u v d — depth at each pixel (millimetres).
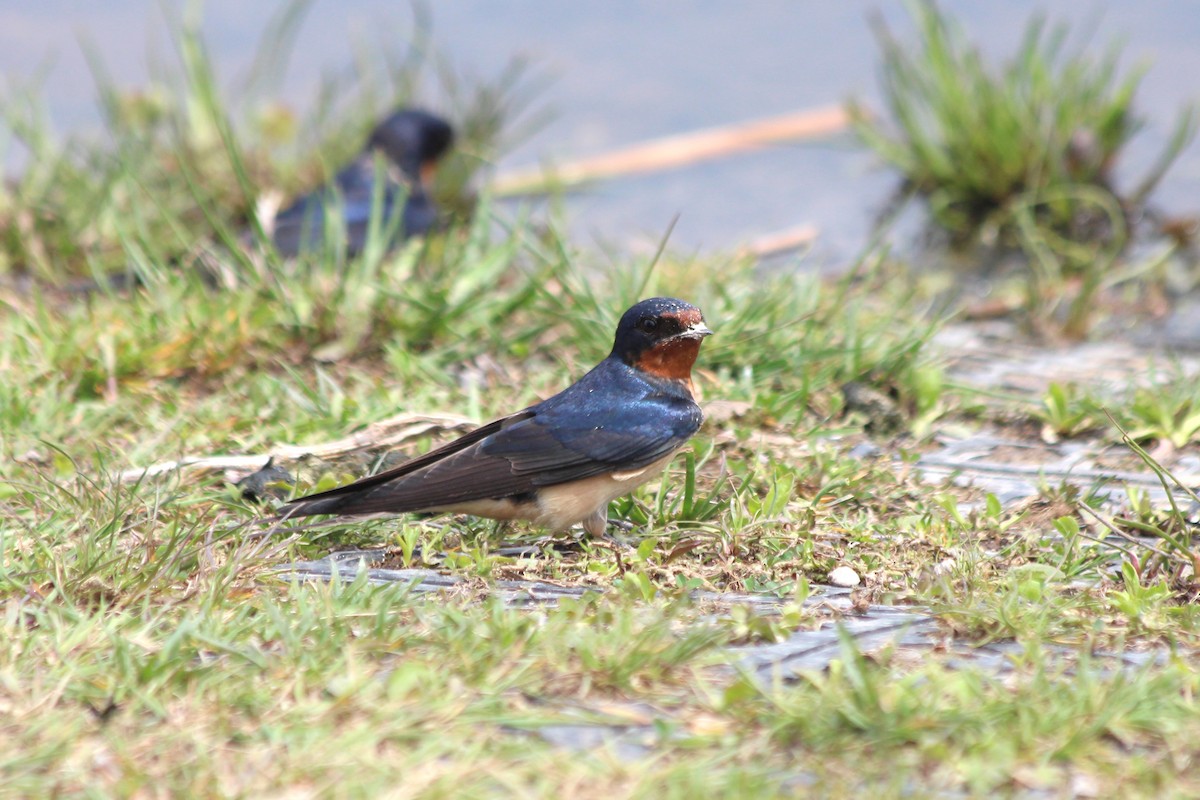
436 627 7387
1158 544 9062
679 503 9898
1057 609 7828
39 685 6684
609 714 6562
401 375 12703
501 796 5828
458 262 14820
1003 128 20219
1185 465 11305
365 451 10508
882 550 9023
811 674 6691
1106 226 19828
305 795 5836
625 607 7625
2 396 11461
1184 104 24297
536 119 22938
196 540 8758
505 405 12055
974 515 9555
